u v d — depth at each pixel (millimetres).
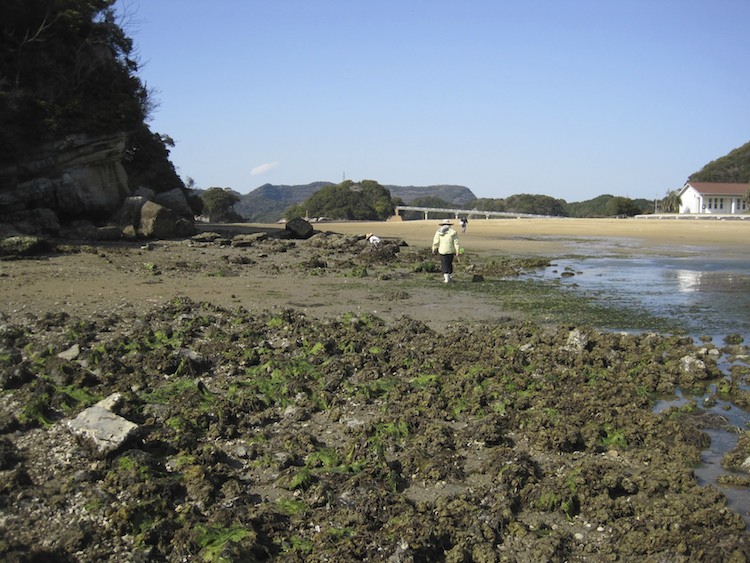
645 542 5535
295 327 12461
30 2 32562
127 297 15445
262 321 13133
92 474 6285
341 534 5516
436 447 7309
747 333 13273
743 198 107875
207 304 14500
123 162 45500
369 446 7113
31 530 5445
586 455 7320
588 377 9789
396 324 13062
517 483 6375
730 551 5336
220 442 7449
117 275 19062
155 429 7414
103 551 5242
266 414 8172
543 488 6234
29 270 19141
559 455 7270
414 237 45500
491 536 5605
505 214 125062
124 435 6703
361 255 26328
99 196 33719
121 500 5891
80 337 10984
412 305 15789
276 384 9164
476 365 10078
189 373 9625
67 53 34812
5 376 8531
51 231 28469
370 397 8859
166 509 5781
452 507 5953
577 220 80000
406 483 6605
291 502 6059
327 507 5992
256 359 10297
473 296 17391
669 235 47719
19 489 5988
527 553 5465
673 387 9680
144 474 6227
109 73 36844
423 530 5461
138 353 10242
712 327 13805
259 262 23938
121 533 5477
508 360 10492
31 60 32906
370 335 12086
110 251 24547
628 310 15570
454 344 11508
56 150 31656
